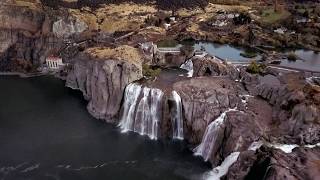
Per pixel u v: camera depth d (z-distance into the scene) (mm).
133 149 166125
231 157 145500
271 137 147875
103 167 154125
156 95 178125
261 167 130375
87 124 186625
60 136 175375
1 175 148875
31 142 170250
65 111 199125
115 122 188750
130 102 186250
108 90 191750
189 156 161125
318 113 148500
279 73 193875
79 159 158750
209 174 148500
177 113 174250
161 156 161000
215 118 163250
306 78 185500
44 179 147250
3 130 179250
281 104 160375
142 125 179750
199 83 183125
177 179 146750
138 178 147875
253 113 160250
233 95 170375
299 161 127750
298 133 146375
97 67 195625
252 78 184750
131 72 190875
